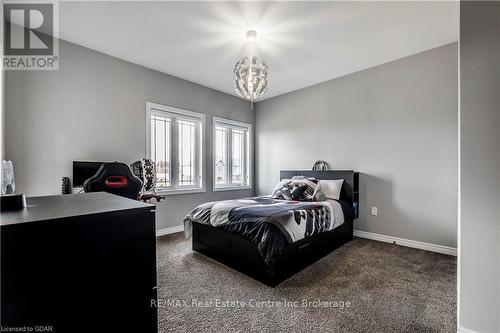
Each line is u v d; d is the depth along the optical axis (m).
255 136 5.00
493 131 1.32
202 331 1.47
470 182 1.39
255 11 2.16
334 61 3.18
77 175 2.60
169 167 3.69
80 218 0.72
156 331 0.89
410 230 3.03
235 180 4.72
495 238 1.31
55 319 0.68
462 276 1.40
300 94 4.23
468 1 1.38
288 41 2.68
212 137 4.20
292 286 2.01
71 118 2.67
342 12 2.18
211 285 2.03
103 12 2.16
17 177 2.32
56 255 0.68
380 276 2.19
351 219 3.28
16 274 0.62
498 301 1.30
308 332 1.46
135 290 0.84
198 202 3.98
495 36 1.31
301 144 4.21
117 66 3.05
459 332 1.41
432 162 2.87
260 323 1.54
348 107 3.61
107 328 0.78
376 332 1.46
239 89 2.46
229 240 2.40
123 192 2.09
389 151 3.21
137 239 0.85
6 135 2.25
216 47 2.81
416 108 2.98
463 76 1.40
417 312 1.65
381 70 3.27
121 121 3.08
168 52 2.93
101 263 0.76
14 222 0.62
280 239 2.03
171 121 3.71
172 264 2.46
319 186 3.37
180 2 2.04
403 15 2.21
